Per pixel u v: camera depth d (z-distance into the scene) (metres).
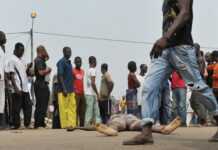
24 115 10.14
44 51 10.38
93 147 5.56
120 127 8.15
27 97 10.11
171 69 5.75
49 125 11.32
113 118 8.27
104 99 11.52
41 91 10.21
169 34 5.46
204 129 8.73
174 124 7.51
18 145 5.98
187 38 5.65
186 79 5.72
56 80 10.42
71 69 10.15
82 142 6.14
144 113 5.70
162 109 10.90
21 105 9.99
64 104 10.05
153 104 5.71
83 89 10.85
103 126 7.23
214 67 10.87
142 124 5.71
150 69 5.74
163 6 5.77
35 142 6.34
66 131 8.80
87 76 11.12
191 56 5.66
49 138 7.01
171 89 11.03
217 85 10.80
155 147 5.45
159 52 5.53
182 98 10.82
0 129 9.49
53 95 10.45
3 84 9.41
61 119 10.05
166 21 5.70
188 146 5.52
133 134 7.48
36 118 10.20
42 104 10.24
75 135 7.58
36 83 10.21
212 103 5.81
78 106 10.84
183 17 5.46
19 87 9.84
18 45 9.94
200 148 5.36
